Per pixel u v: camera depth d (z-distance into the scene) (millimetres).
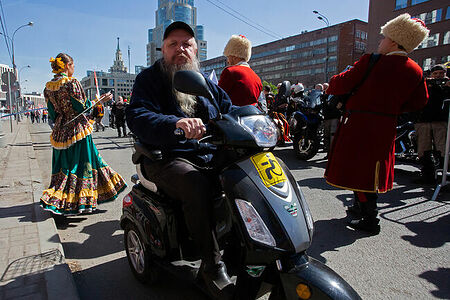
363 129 3199
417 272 2740
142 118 2080
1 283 2379
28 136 15000
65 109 3670
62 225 3783
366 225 3484
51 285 2348
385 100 3141
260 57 101812
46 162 8211
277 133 1910
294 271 1581
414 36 3047
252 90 3908
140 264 2541
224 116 1882
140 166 2488
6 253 2844
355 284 2574
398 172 6188
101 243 3334
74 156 3736
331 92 3400
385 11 47094
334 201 4516
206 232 1904
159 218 2221
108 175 3982
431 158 5242
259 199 1688
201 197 1914
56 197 3625
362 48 76312
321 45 82188
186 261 2242
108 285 2598
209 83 2584
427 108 5168
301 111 7328
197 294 2457
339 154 3355
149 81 2354
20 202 4238
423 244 3240
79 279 2688
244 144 1789
